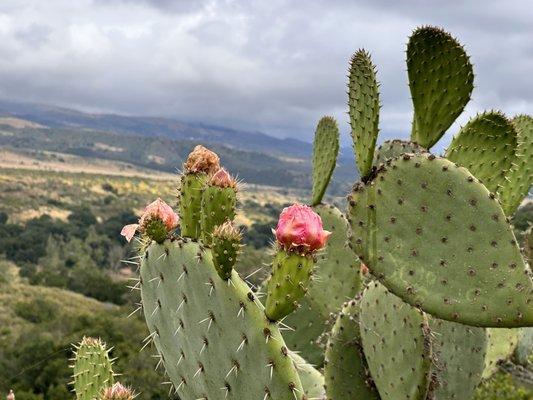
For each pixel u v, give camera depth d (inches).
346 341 114.3
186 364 87.3
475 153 109.4
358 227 99.5
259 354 78.0
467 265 93.0
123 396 77.7
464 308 92.6
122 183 5022.1
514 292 90.3
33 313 1469.0
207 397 84.7
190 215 96.8
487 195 92.5
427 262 95.3
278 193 5999.0
